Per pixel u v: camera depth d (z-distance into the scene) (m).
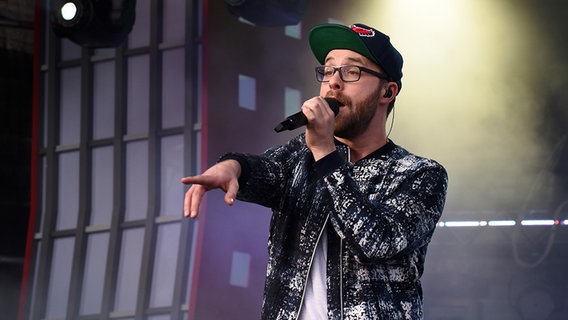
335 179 2.54
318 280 2.66
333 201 2.53
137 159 11.99
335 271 2.64
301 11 9.44
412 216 2.60
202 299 11.23
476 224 14.78
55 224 12.27
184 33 11.93
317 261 2.68
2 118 13.20
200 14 11.98
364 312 2.59
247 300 11.73
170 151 11.84
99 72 12.33
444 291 14.88
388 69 2.84
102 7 9.49
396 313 2.63
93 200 12.14
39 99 12.54
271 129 12.40
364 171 2.78
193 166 11.66
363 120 2.81
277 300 2.67
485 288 14.71
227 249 11.59
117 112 12.05
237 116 11.99
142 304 11.47
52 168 12.36
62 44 12.56
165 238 11.68
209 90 11.69
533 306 14.46
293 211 2.75
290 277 2.67
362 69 2.82
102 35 9.66
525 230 14.61
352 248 2.54
